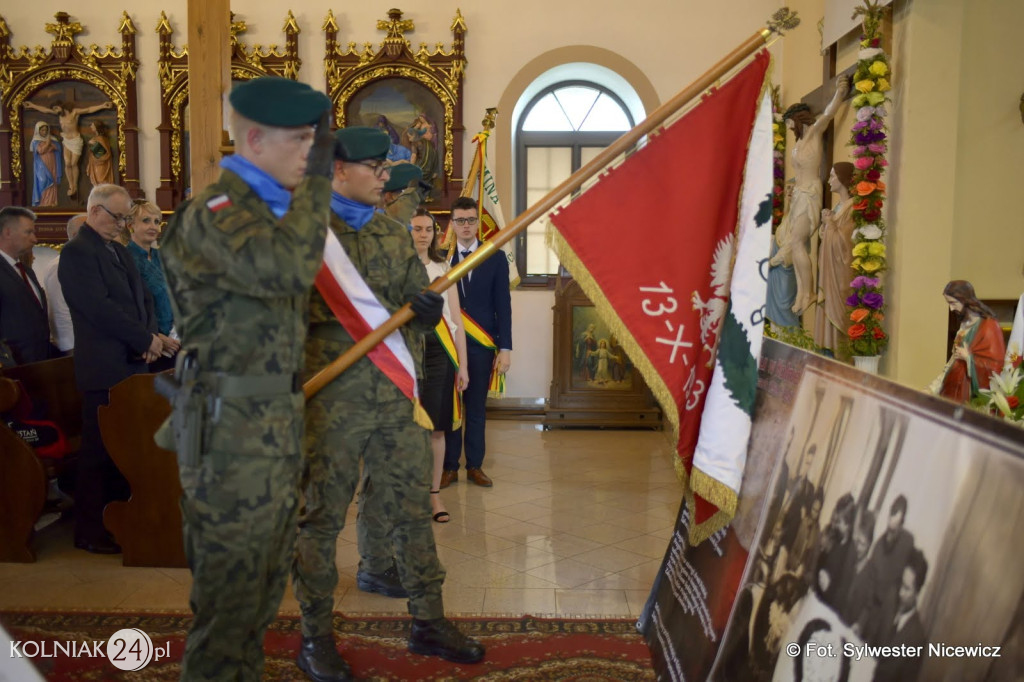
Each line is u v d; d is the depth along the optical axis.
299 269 1.72
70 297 3.51
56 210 7.07
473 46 7.09
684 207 2.08
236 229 1.70
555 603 2.98
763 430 2.19
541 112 7.42
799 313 5.63
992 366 3.93
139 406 3.31
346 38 7.11
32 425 3.75
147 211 4.57
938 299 4.86
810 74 6.45
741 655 1.87
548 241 2.09
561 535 3.81
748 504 2.13
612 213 2.08
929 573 1.29
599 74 7.24
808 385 1.97
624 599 3.02
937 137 4.80
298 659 2.46
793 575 1.74
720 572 2.18
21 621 2.79
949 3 4.74
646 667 2.45
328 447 2.32
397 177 3.24
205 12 3.74
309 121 1.79
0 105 7.12
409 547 2.49
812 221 5.49
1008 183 5.05
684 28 7.02
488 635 2.69
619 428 6.61
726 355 2.08
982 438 1.26
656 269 2.08
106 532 3.57
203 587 1.80
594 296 2.07
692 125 2.09
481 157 6.16
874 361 4.92
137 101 7.16
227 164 1.82
